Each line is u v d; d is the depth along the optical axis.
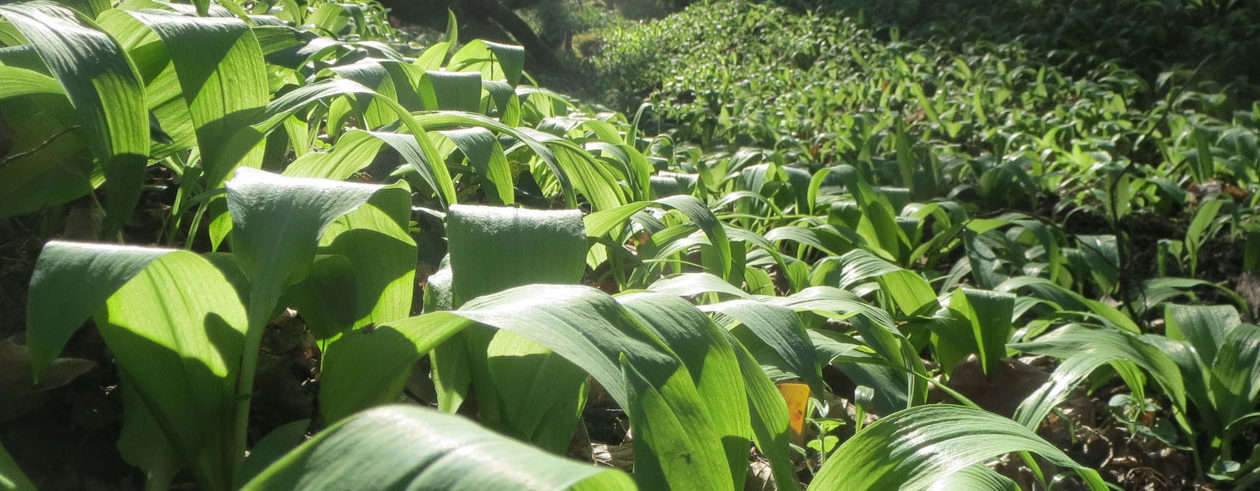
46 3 1.49
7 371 1.14
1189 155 5.49
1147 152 6.64
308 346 1.57
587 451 1.70
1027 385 2.42
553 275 1.27
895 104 9.72
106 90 1.40
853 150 6.31
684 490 0.99
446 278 1.42
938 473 1.15
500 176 1.78
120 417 1.28
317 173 1.74
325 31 3.93
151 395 1.10
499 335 1.26
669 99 10.60
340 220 1.45
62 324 0.93
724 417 1.17
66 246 0.99
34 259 1.51
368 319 1.43
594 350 1.01
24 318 1.38
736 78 12.40
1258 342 2.21
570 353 0.97
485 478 0.58
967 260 3.34
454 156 2.65
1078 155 5.74
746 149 5.17
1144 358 2.16
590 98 12.25
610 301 1.09
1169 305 2.54
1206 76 9.44
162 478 1.16
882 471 1.20
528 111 3.71
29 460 1.17
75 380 1.30
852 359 1.81
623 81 13.84
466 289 1.22
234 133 1.63
